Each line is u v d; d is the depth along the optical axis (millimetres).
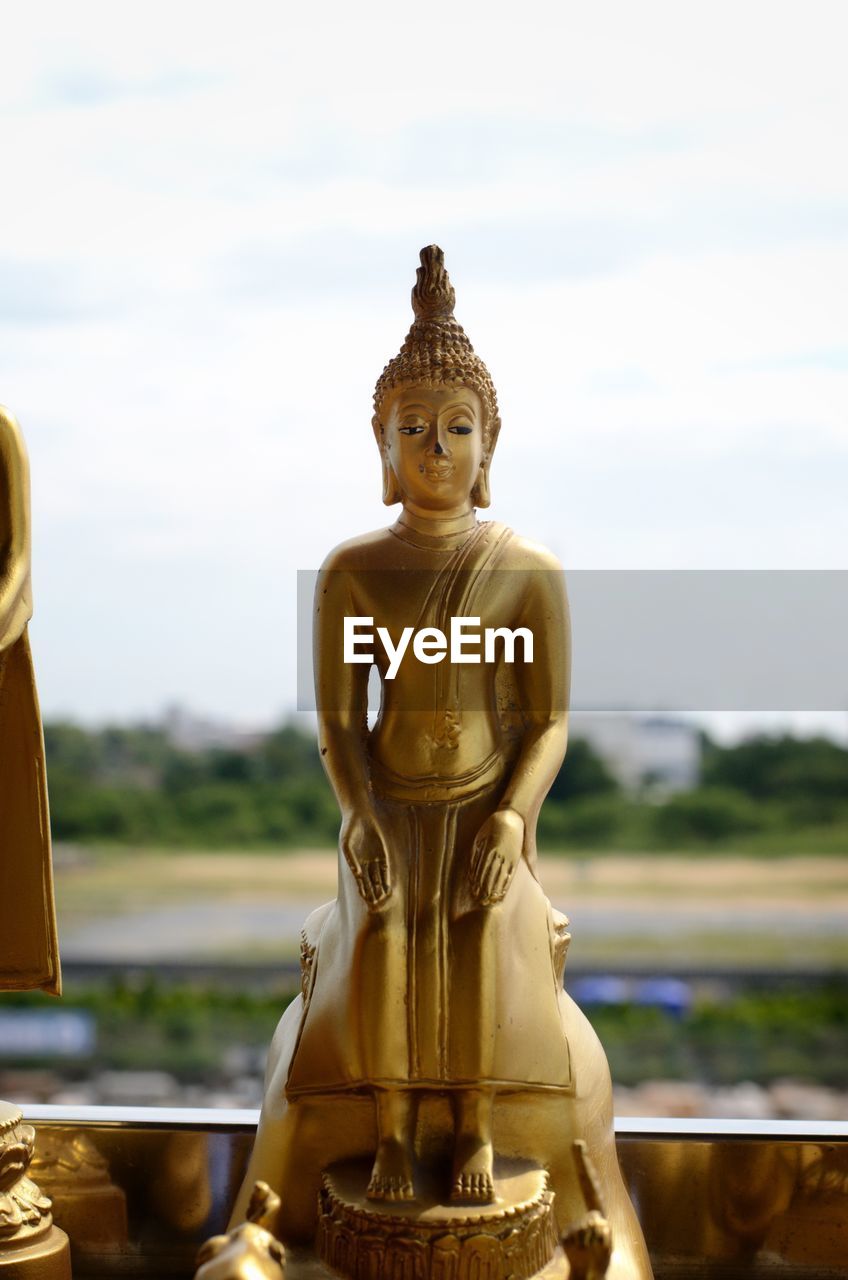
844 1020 4371
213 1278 2010
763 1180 2840
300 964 2713
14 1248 2555
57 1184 2895
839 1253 2824
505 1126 2500
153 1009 4457
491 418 2678
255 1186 2227
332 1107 2520
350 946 2469
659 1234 2846
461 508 2660
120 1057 4359
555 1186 2500
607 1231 2094
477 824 2531
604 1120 2607
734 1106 3947
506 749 2623
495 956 2426
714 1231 2836
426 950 2424
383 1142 2416
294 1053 2553
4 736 2707
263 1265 2043
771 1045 4320
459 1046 2395
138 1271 2877
